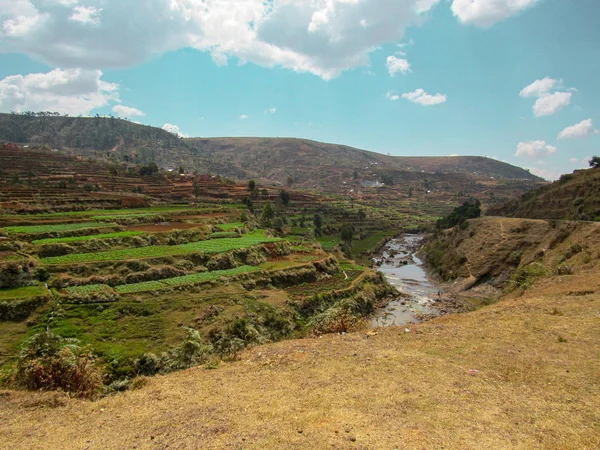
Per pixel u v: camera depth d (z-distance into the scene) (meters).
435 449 8.78
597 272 32.94
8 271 42.06
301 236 106.56
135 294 45.50
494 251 77.06
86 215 76.94
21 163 135.88
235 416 10.64
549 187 109.38
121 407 11.80
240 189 151.00
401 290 76.31
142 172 154.25
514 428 9.80
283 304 52.47
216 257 61.56
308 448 8.84
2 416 11.37
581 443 9.13
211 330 39.12
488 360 14.56
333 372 13.72
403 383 12.56
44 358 15.06
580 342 16.11
